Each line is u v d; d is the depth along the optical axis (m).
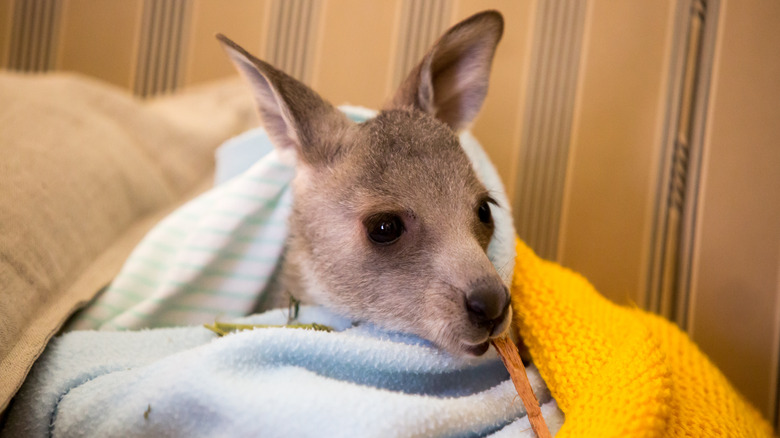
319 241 0.36
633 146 0.52
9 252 0.35
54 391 0.33
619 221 0.52
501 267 0.36
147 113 0.53
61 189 0.40
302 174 0.38
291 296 0.37
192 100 0.57
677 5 0.51
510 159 0.54
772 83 0.50
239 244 0.40
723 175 0.50
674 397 0.32
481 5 0.53
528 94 0.53
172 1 0.57
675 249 0.51
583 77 0.52
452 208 0.34
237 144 0.46
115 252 0.43
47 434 0.32
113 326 0.38
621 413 0.29
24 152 0.40
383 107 0.41
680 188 0.51
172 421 0.30
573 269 0.53
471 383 0.34
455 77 0.40
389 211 0.34
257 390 0.30
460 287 0.32
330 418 0.29
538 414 0.31
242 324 0.36
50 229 0.38
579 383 0.32
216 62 0.58
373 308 0.34
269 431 0.29
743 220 0.50
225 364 0.31
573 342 0.33
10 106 0.43
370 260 0.34
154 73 0.58
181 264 0.39
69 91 0.50
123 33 0.58
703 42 0.50
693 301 0.51
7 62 0.58
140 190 0.48
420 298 0.33
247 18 0.56
